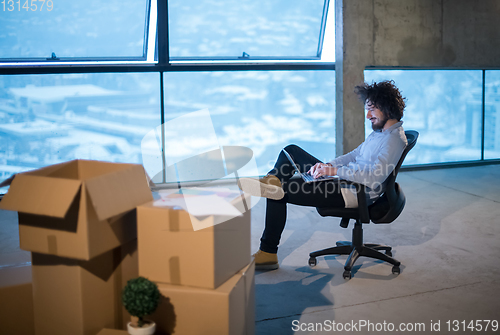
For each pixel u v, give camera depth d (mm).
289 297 2135
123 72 4430
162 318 1373
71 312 1378
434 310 1988
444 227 3232
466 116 5738
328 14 5156
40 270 1415
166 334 1378
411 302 2068
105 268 1421
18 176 1315
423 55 5199
